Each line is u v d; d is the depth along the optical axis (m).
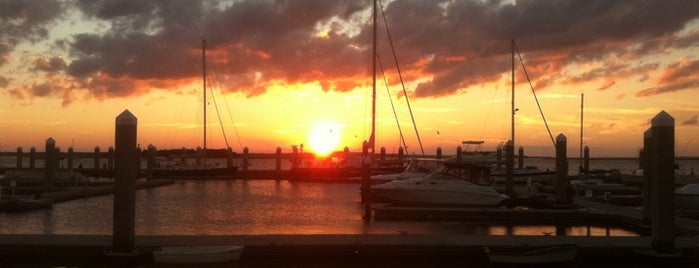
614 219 30.97
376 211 31.73
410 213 31.48
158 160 77.69
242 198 43.12
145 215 32.62
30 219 30.64
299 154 73.31
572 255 19.30
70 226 28.22
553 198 39.97
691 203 34.72
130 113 18.52
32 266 18.88
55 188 45.53
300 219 31.02
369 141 40.31
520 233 27.62
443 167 37.38
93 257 19.16
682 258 19.33
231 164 73.56
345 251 19.61
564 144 36.41
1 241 19.59
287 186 56.31
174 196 44.84
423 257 19.77
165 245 19.52
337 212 34.16
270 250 19.48
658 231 19.36
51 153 45.22
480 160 45.97
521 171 63.09
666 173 19.23
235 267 18.84
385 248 19.69
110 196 43.44
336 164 71.88
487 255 19.22
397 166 61.56
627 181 57.12
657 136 19.28
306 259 19.58
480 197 36.09
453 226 29.44
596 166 153.75
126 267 18.44
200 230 26.92
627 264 19.69
